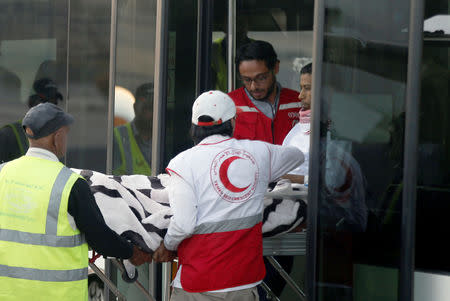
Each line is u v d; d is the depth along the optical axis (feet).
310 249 33.81
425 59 34.91
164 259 34.68
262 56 44.55
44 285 31.63
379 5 32.94
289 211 36.19
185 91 45.57
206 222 31.58
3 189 32.30
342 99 33.55
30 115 32.27
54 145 32.78
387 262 33.24
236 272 31.76
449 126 34.86
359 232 33.63
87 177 35.55
